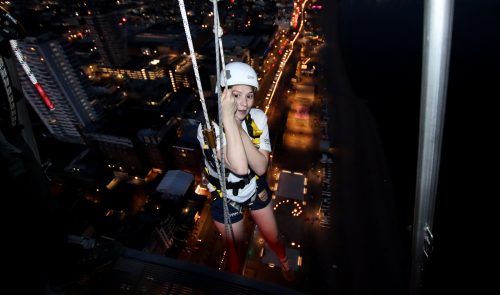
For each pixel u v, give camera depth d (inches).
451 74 3348.9
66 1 7066.9
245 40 4909.0
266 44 5004.9
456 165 2300.7
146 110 3363.7
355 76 4168.3
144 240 1937.7
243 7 6481.3
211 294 147.2
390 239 2130.9
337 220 2295.8
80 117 3457.2
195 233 2311.8
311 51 5039.4
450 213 2000.5
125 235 1956.2
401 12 5930.1
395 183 2551.7
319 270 1966.0
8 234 137.6
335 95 3885.3
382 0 6786.4
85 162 3102.9
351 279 1923.0
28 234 142.4
